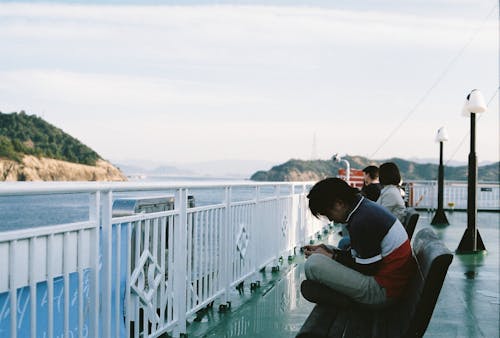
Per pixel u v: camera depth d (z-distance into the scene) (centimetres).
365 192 598
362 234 296
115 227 335
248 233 614
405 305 286
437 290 242
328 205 304
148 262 388
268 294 600
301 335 265
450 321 482
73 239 284
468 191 948
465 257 885
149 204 437
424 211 2089
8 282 236
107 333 311
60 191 257
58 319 278
